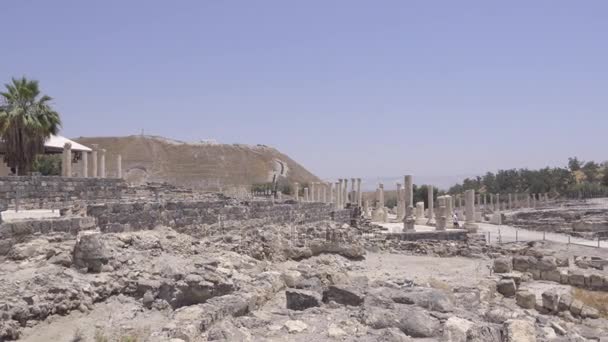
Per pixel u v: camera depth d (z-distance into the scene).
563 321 19.92
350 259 36.00
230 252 26.64
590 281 27.75
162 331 14.99
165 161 141.38
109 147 139.75
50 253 18.97
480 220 85.38
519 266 30.95
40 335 15.40
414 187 115.50
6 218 21.06
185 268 20.25
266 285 21.02
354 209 59.09
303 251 32.78
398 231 53.34
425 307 17.66
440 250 41.62
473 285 25.27
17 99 38.38
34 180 27.55
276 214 38.44
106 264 19.30
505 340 13.95
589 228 61.06
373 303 17.61
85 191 30.84
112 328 16.17
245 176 144.75
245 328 15.55
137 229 24.70
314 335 15.18
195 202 28.86
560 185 140.25
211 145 157.75
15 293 16.08
